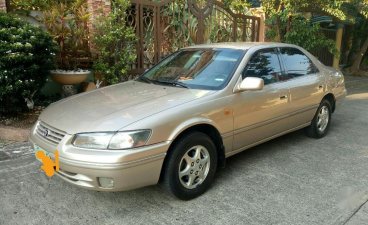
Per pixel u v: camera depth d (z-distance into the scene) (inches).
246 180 162.9
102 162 118.8
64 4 263.1
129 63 285.0
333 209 137.2
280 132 192.1
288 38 374.6
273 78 184.7
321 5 367.9
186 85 164.7
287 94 188.5
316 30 366.9
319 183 160.2
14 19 222.7
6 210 134.6
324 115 227.5
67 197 145.6
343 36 654.5
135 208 137.6
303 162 185.8
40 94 267.0
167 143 130.4
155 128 127.3
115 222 127.7
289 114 192.9
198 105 143.6
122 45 281.3
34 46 217.8
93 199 144.3
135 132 123.3
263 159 189.6
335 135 236.7
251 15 419.2
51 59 231.9
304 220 129.3
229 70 165.5
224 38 390.9
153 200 143.7
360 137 232.8
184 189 140.4
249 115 165.6
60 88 279.3
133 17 301.6
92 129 124.7
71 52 271.4
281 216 131.9
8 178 161.5
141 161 123.6
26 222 127.0
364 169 177.2
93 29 272.5
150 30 316.2
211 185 157.4
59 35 260.5
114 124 125.2
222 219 129.8
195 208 137.7
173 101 143.1
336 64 618.8
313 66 221.1
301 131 243.1
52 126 135.5
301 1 358.0
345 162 186.5
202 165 146.7
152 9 313.3
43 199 143.6
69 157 123.0
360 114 304.8
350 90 450.6
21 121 226.7
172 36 340.2
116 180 120.5
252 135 171.2
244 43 192.7
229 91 157.0
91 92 170.6
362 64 669.9
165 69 188.2
